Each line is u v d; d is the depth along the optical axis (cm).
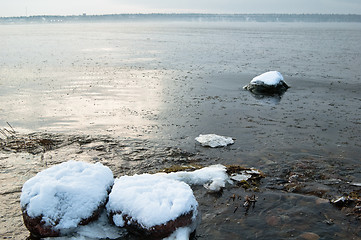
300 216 487
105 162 666
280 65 2252
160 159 688
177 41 4550
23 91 1368
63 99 1231
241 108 1138
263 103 1219
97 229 436
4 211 484
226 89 1468
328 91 1448
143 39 4966
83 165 499
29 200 430
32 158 678
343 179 609
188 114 1050
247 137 840
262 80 1425
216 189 555
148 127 909
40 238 422
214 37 5484
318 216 488
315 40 4822
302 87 1534
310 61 2473
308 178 611
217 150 746
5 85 1494
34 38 5078
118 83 1568
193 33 6900
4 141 771
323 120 1006
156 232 409
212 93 1380
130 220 425
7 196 525
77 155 699
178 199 432
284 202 524
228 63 2345
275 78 1433
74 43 4138
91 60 2467
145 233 414
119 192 452
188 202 434
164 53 3003
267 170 645
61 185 440
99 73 1859
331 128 926
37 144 756
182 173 596
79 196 441
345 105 1202
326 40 4834
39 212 419
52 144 759
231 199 530
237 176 603
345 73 1927
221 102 1222
